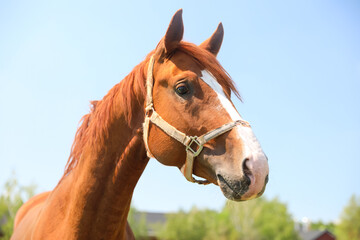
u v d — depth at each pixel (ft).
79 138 9.72
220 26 9.84
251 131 7.53
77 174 8.93
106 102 9.10
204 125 7.70
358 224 161.27
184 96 7.95
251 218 118.93
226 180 7.25
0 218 72.08
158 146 8.16
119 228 8.76
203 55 8.26
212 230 114.52
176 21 8.20
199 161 7.80
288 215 132.67
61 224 8.84
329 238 153.38
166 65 8.38
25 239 10.23
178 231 115.55
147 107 8.35
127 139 8.68
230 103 7.84
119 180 8.59
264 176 7.00
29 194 71.46
